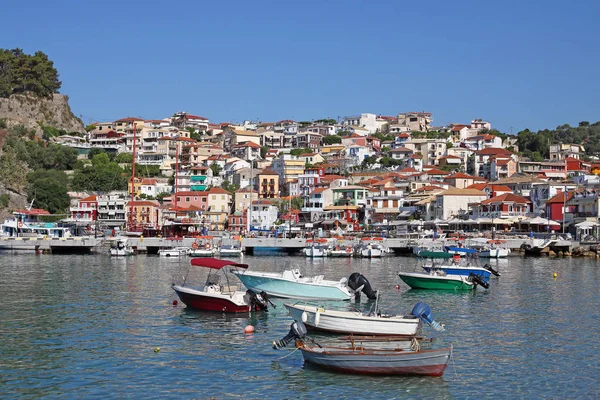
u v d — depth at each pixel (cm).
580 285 8012
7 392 3562
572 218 15312
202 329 5166
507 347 4609
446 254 10181
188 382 3766
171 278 8625
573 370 4047
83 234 16038
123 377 3847
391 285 8056
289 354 4347
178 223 16900
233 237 14438
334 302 6638
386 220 17750
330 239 13762
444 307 6312
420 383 3781
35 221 16812
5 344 4591
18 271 9594
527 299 6838
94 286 7719
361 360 3894
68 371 3953
